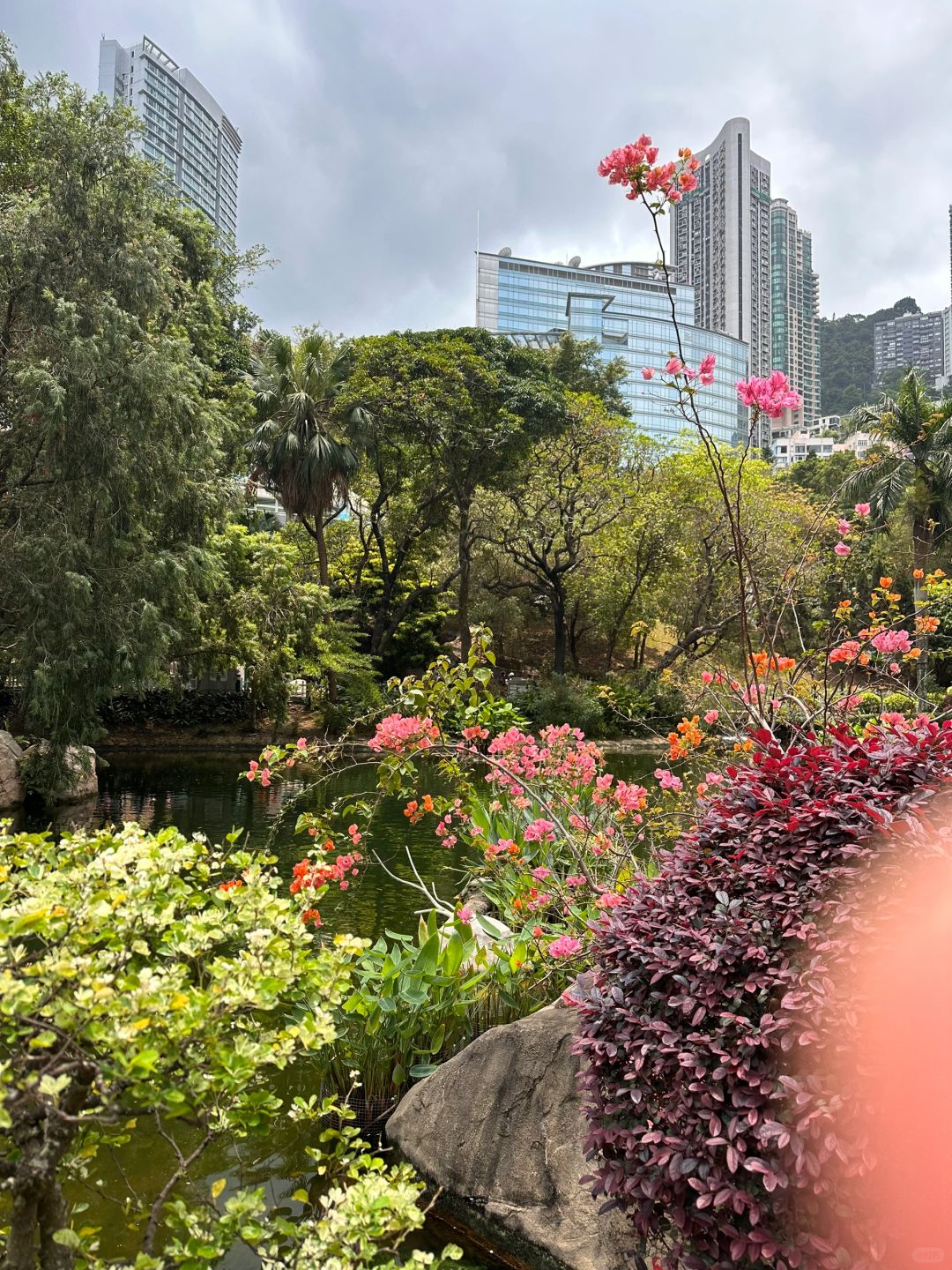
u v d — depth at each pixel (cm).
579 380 4078
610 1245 277
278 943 207
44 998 182
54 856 237
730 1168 205
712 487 2431
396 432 2394
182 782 1552
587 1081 254
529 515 2583
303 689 2581
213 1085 198
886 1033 195
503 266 8762
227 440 1894
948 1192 183
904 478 2000
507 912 516
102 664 1160
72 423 1140
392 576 2791
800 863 241
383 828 1098
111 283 1241
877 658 555
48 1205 185
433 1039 393
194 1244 186
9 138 1389
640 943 254
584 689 2570
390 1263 209
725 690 567
